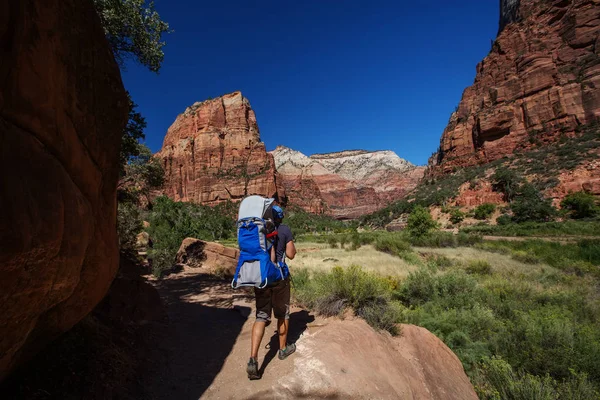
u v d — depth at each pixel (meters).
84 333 2.89
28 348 1.90
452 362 4.23
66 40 1.82
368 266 15.47
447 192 82.62
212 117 167.38
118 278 4.43
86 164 2.05
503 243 27.36
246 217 2.84
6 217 1.24
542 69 90.81
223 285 7.75
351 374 2.68
